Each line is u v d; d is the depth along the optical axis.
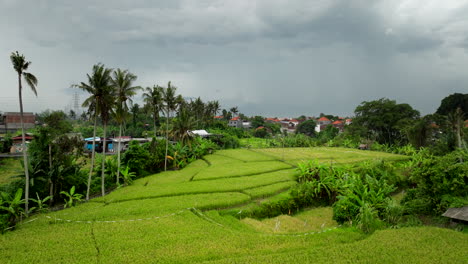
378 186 31.34
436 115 73.94
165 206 28.72
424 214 27.02
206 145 68.25
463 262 17.19
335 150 77.12
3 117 93.62
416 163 50.50
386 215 26.78
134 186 38.34
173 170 51.47
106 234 21.55
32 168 30.36
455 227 23.73
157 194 33.16
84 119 151.25
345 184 32.97
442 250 18.75
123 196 32.41
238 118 170.38
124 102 37.25
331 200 35.28
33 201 30.31
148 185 38.19
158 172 50.88
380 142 94.56
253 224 26.55
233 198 31.91
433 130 77.38
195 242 20.22
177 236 21.27
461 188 25.17
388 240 20.47
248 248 19.53
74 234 21.52
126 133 99.00
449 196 25.20
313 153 69.75
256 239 21.14
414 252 18.50
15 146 62.06
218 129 114.06
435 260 17.41
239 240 20.83
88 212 26.98
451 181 25.56
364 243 20.05
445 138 64.88
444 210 25.25
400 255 18.11
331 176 36.56
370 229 23.64
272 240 21.06
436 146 64.06
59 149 33.88
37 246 19.34
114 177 40.78
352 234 22.58
